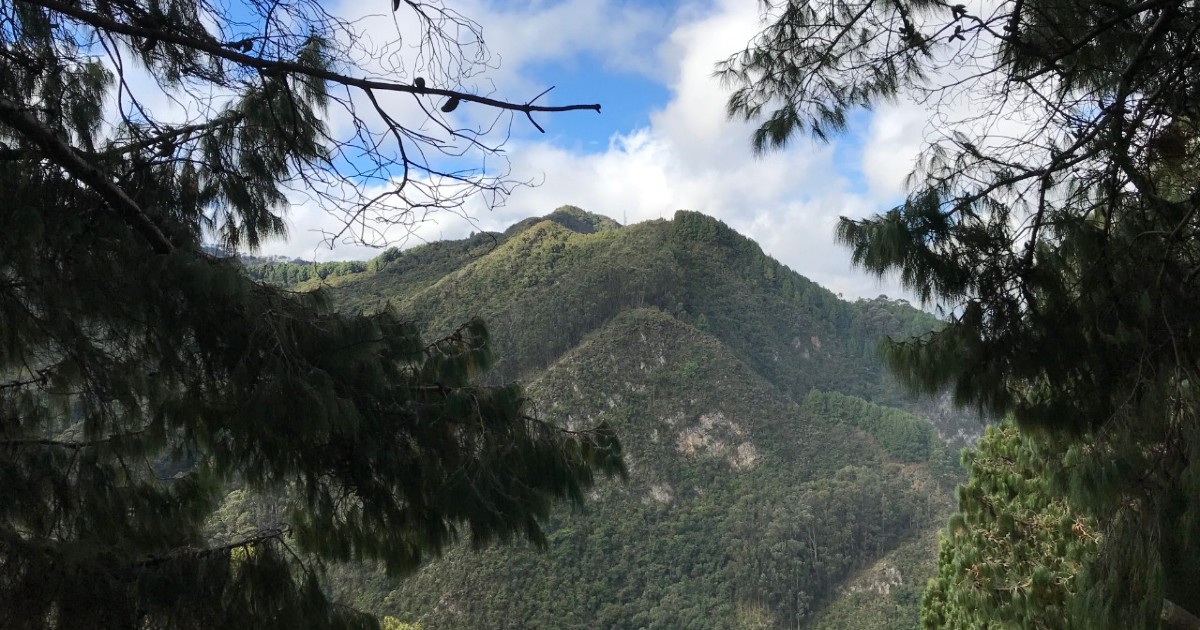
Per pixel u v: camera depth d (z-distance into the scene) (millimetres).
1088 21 2199
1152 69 2162
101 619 1659
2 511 1696
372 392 2248
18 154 1829
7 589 1561
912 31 2293
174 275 1954
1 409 2043
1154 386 2041
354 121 1860
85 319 2018
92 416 2184
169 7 1997
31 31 2084
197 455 2312
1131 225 2178
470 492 2141
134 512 2076
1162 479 1991
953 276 2279
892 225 2203
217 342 2111
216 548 2098
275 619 2098
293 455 2250
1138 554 1953
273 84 2148
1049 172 2225
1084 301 2244
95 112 2301
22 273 1844
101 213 1998
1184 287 2105
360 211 1937
